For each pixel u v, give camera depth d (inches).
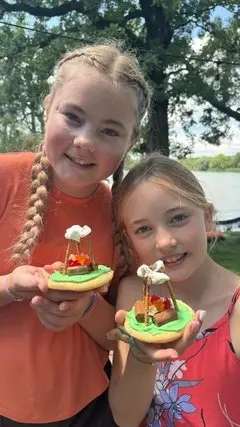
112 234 19.0
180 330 14.0
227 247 104.5
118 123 16.6
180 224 17.1
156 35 138.1
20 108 126.3
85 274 15.5
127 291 18.3
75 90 16.4
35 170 18.2
